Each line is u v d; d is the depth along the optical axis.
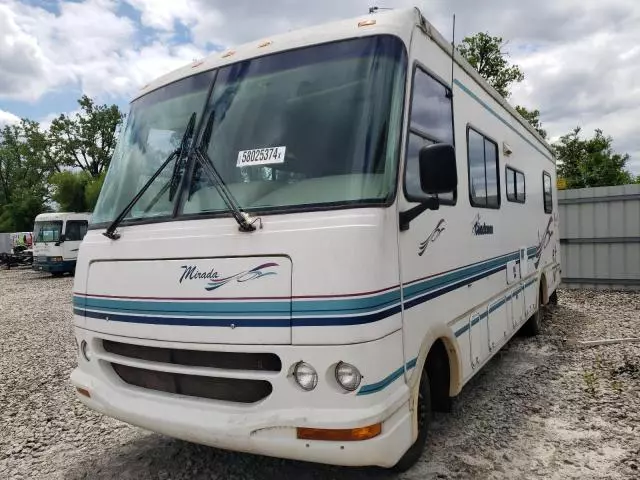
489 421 4.38
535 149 7.41
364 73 3.03
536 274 7.26
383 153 2.88
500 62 22.50
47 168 53.06
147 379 3.26
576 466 3.58
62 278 21.59
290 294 2.69
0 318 11.50
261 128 3.20
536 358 6.30
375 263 2.68
